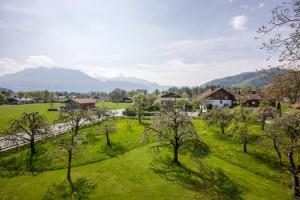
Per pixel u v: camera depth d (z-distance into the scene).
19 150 47.03
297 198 29.94
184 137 40.62
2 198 28.66
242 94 113.00
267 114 58.19
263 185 33.56
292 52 9.51
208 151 42.16
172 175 35.56
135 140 54.75
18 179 34.75
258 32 9.84
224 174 36.25
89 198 28.88
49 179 34.66
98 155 45.38
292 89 9.93
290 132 34.16
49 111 123.19
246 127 48.22
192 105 120.12
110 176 35.59
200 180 34.00
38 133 47.44
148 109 115.19
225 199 28.94
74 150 36.53
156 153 45.31
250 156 44.00
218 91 110.31
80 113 53.84
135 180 34.06
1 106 160.25
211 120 61.53
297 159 41.66
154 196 29.31
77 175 36.12
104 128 52.72
